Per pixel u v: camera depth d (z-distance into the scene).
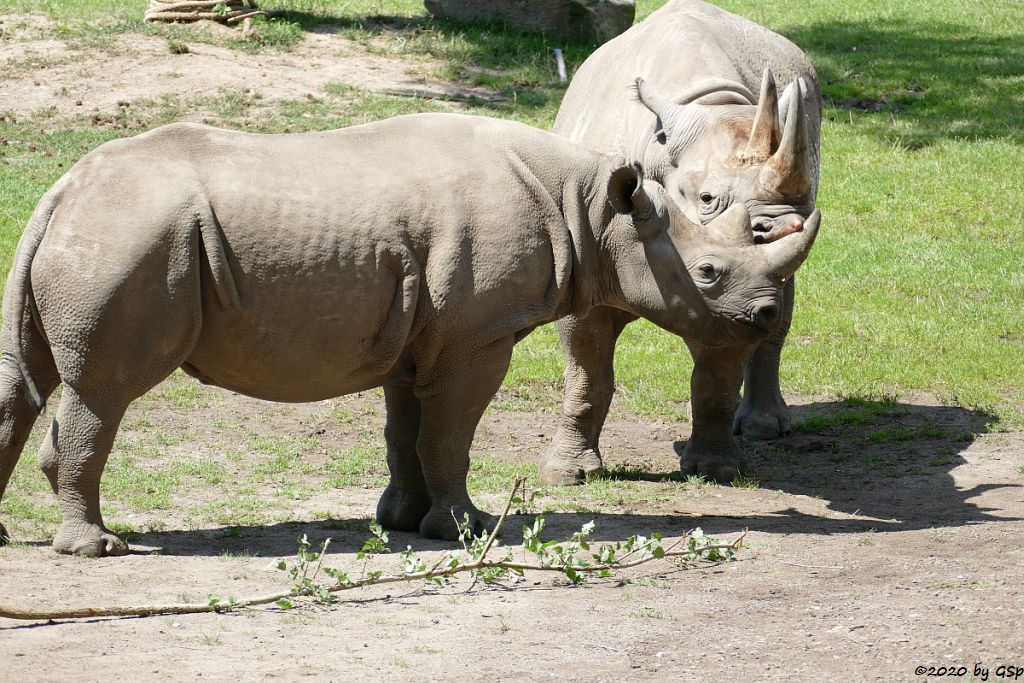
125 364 13.96
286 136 15.11
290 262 14.30
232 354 14.52
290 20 47.66
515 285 15.20
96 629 11.74
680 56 20.31
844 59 48.94
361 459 20.48
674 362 26.61
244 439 21.16
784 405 23.56
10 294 14.25
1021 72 47.47
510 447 22.02
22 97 38.34
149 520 16.61
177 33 43.97
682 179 18.38
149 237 13.84
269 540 15.68
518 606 12.95
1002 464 20.72
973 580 14.00
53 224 14.04
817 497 18.97
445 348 15.20
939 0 59.62
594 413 20.00
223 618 12.26
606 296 16.14
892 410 24.05
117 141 14.59
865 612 12.83
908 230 34.75
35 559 14.08
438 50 45.72
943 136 41.28
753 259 15.55
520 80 43.31
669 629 12.29
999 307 29.75
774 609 12.94
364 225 14.59
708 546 14.64
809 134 22.89
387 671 10.95
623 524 16.80
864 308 29.70
